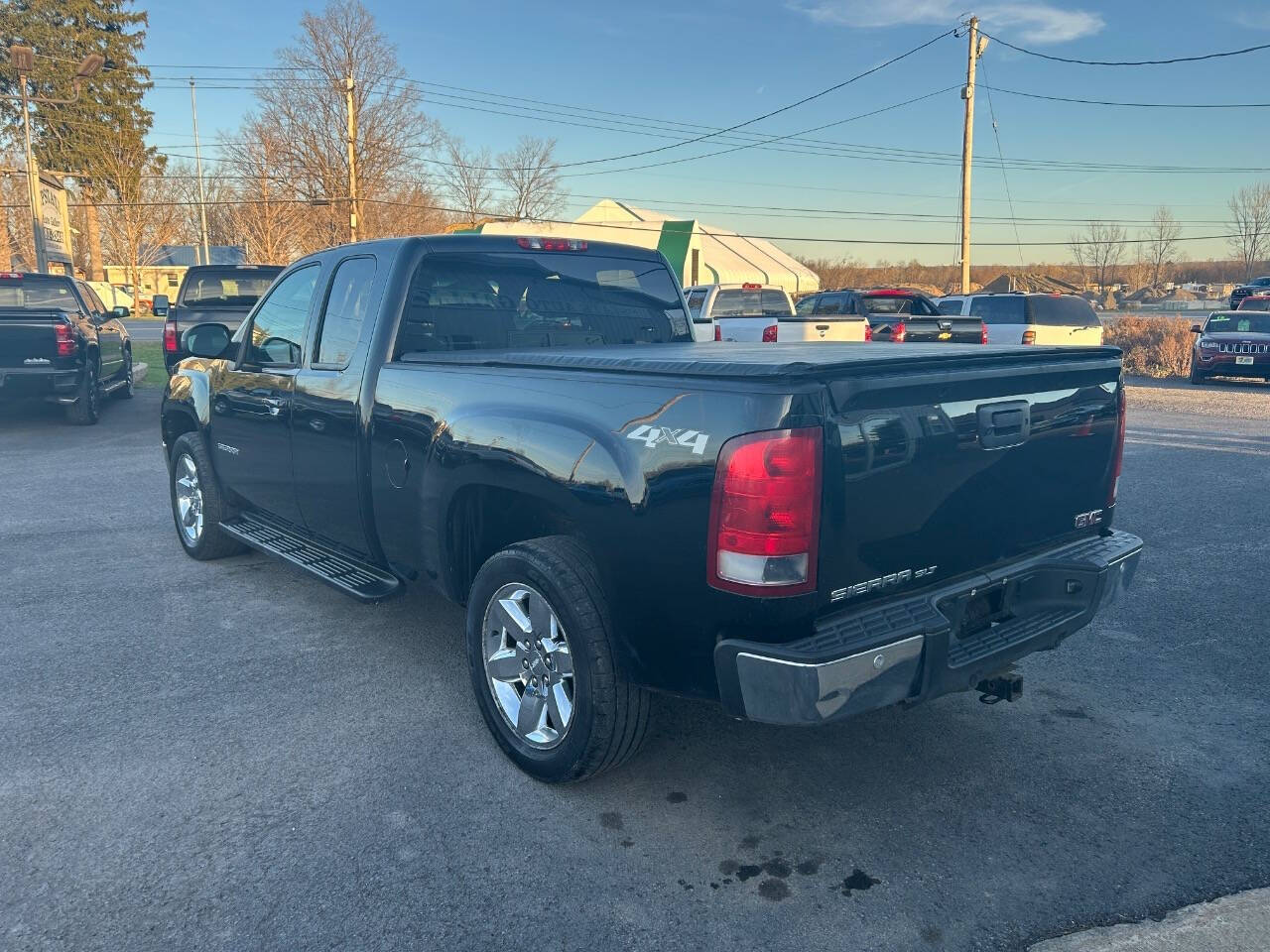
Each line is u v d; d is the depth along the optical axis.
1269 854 2.96
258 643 4.76
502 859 2.94
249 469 5.27
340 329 4.43
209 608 5.29
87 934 2.59
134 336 34.28
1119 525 7.00
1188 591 5.51
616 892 2.78
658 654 2.97
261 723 3.86
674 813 3.21
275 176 49.69
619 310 4.90
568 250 4.71
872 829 3.12
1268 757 3.59
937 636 2.79
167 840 3.03
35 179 24.00
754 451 2.61
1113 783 3.40
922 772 3.50
